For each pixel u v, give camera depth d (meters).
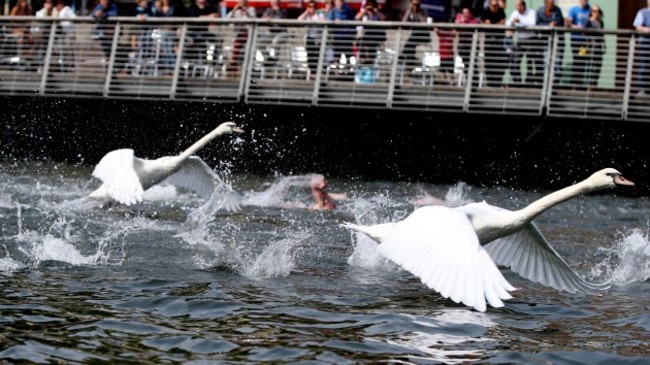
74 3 24.52
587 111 19.72
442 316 7.99
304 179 19.53
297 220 13.65
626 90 19.53
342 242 11.70
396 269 9.96
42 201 14.66
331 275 9.57
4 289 8.48
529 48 20.11
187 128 21.83
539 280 8.48
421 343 7.17
